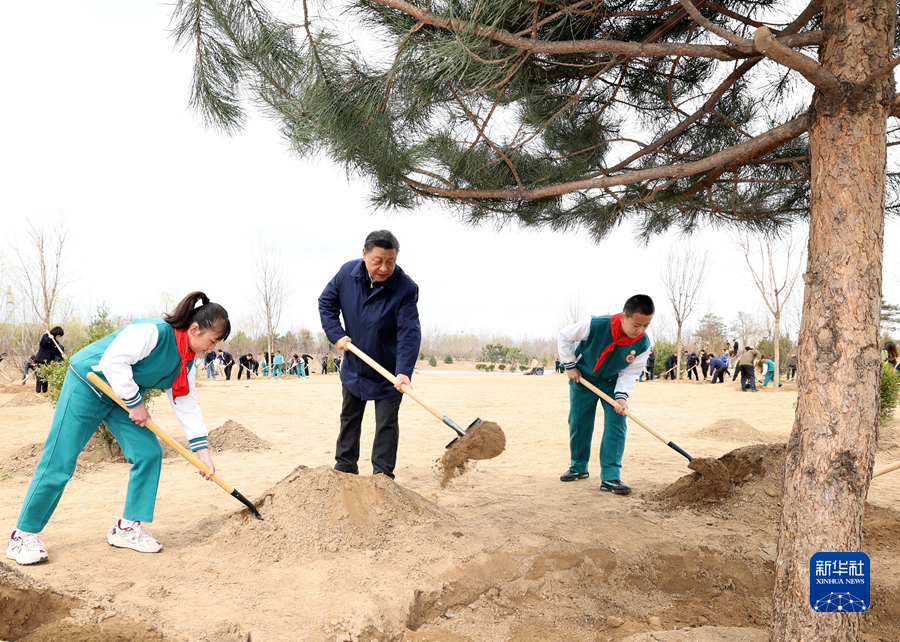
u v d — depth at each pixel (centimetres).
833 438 220
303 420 1002
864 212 227
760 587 337
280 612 257
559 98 414
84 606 234
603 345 485
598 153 463
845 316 224
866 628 290
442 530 363
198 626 234
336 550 324
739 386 1933
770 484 430
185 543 333
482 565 322
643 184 507
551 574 329
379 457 419
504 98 375
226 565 304
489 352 5162
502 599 306
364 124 354
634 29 402
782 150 462
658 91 464
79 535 339
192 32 347
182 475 538
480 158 421
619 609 312
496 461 649
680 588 338
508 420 1059
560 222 553
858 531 219
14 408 1102
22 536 291
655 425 971
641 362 491
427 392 1706
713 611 314
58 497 297
